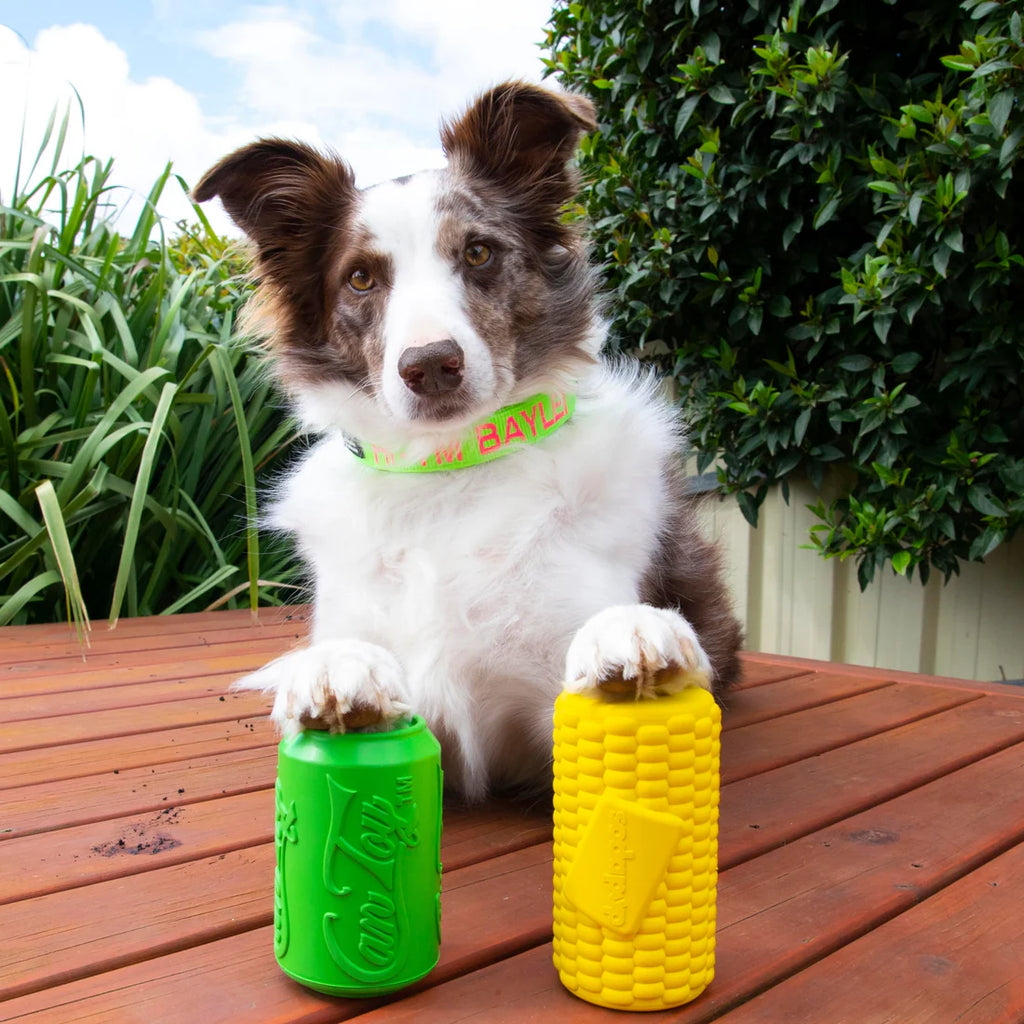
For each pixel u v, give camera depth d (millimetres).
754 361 1437
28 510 1395
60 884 561
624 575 661
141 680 1052
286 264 815
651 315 1432
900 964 473
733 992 451
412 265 724
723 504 1592
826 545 1316
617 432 685
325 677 446
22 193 1585
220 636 1285
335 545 685
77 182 1602
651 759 430
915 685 1060
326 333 785
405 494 663
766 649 1574
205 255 1957
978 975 464
